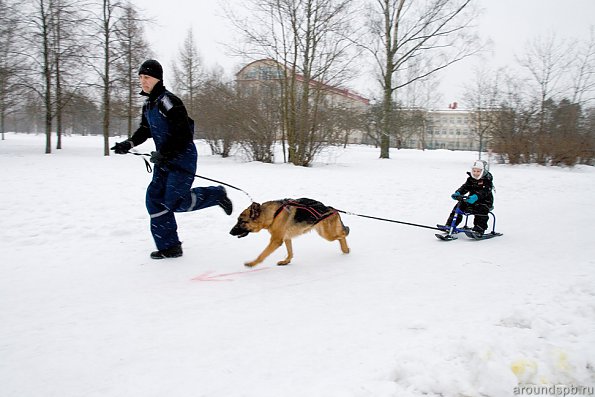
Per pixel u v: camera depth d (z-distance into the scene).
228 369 2.66
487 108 27.70
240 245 5.83
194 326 3.29
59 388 2.43
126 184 10.70
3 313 3.43
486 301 3.86
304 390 2.40
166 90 4.79
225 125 21.48
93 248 5.37
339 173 16.41
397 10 25.88
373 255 5.57
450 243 6.30
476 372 2.48
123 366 2.68
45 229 6.08
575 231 7.19
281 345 3.00
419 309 3.68
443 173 17.66
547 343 2.82
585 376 2.47
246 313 3.57
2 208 7.28
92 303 3.69
